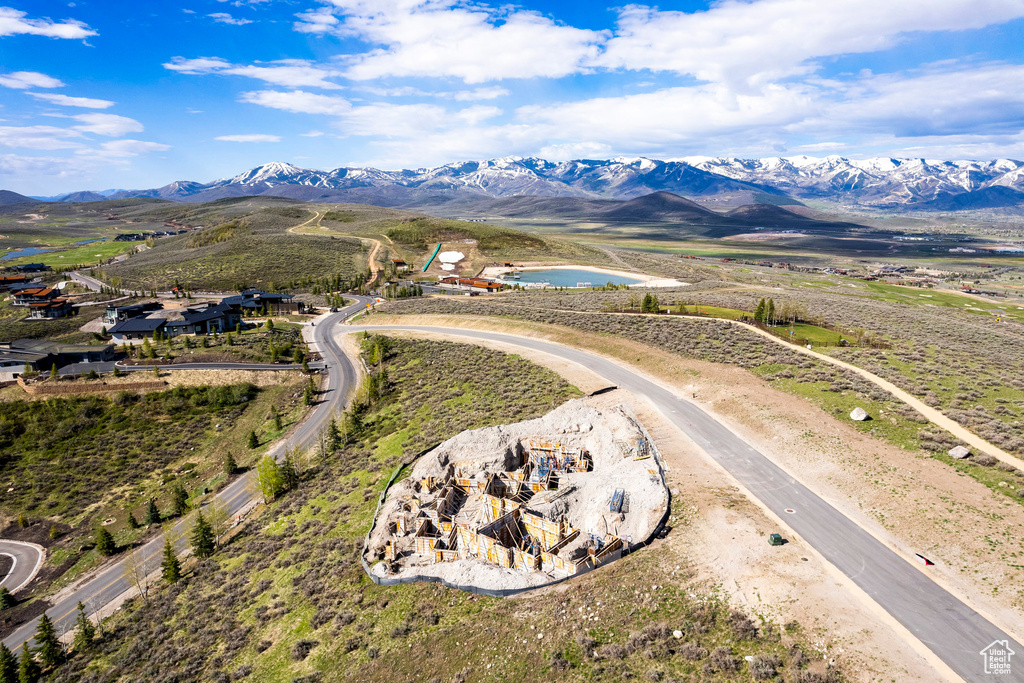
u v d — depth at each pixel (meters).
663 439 55.62
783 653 29.31
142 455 89.56
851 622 30.97
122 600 59.16
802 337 85.44
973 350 81.94
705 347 82.81
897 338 88.12
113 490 81.25
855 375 68.00
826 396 62.47
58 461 87.75
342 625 41.62
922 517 39.81
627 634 32.69
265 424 96.25
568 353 90.75
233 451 89.31
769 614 32.06
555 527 43.28
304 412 98.44
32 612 59.25
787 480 46.66
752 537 38.72
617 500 44.38
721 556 37.12
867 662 28.20
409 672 35.06
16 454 89.31
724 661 28.97
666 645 31.11
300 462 76.56
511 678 32.03
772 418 58.56
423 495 54.31
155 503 77.69
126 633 52.06
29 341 123.44
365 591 44.78
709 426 58.59
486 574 41.09
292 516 63.78
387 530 50.84
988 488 42.53
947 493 42.28
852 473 46.59
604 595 36.03
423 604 40.75
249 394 107.19
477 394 81.12
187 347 127.00
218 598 52.12
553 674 31.17
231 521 69.19
